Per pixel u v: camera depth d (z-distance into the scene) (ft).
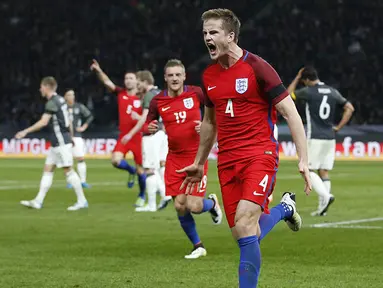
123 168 98.27
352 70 245.86
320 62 247.70
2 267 50.42
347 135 213.66
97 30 263.70
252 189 36.35
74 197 107.65
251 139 37.11
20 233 68.85
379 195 110.01
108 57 259.19
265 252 56.80
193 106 61.16
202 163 41.68
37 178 144.15
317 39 251.39
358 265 50.75
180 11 262.26
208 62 254.68
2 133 228.02
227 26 36.27
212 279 45.78
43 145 226.17
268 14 257.55
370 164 193.67
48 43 262.67
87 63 258.57
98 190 119.03
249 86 36.45
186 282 44.75
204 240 64.44
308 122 88.58
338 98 88.28
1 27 265.34
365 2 252.21
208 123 40.47
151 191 89.81
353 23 252.01
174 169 59.77
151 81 88.43
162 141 95.25
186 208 55.52
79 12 266.57
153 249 58.95
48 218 81.51
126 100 98.63
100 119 244.83
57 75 256.93
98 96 248.93
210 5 261.85
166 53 258.37
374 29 250.78
